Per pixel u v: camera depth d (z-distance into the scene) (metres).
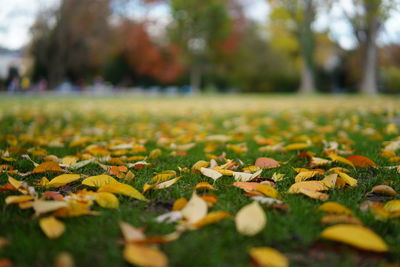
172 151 2.69
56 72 33.03
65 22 30.61
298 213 1.31
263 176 1.88
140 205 1.45
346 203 1.43
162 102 12.73
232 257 1.00
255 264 0.93
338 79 37.34
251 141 3.32
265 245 1.07
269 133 3.90
